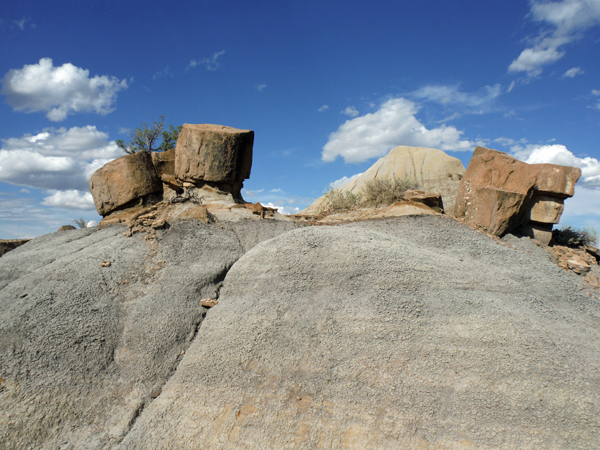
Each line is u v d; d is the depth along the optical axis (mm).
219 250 7258
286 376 4621
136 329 5660
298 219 9633
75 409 4723
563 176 8547
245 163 10047
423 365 4484
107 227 8281
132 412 4785
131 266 6691
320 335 4973
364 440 4012
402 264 5727
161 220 7539
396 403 4211
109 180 9320
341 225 8570
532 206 8859
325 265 5820
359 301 5273
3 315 5539
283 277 5848
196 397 4648
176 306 6035
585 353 4613
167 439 4285
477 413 4031
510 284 5844
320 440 4074
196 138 9484
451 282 5574
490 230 8312
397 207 9523
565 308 5922
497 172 8734
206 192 9656
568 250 8742
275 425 4219
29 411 4551
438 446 3883
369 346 4746
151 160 9711
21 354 5023
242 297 5906
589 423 3857
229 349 5051
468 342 4645
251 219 8594
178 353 5535
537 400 4066
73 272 6398
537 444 3762
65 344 5227
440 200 9891
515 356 4453
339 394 4375
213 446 4152
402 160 21594
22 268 6797
